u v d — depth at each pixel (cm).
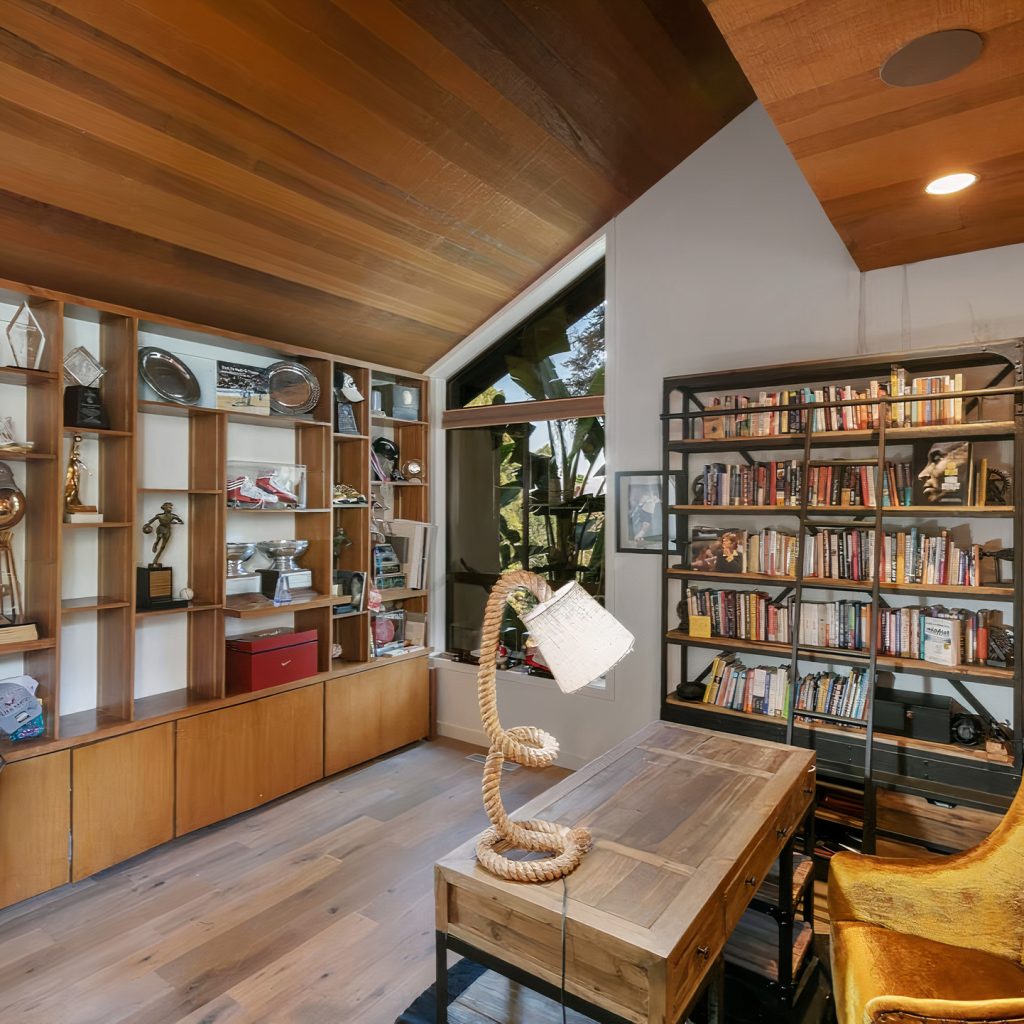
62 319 264
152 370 304
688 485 349
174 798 299
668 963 130
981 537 279
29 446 260
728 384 316
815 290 317
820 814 283
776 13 135
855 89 159
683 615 331
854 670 285
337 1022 200
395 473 441
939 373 293
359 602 395
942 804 264
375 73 240
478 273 373
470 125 278
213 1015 202
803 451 320
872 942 175
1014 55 146
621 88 287
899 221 240
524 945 151
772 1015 203
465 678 436
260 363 374
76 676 300
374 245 322
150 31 201
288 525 390
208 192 261
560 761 395
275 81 229
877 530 264
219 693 325
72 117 217
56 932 241
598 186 344
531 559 429
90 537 304
